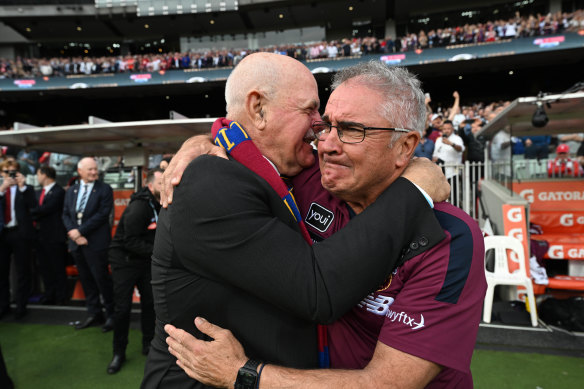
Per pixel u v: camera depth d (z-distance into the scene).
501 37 15.88
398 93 0.87
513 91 19.84
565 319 3.36
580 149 5.42
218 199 0.81
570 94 3.48
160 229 0.97
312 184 1.13
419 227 0.85
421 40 17.00
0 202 3.98
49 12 19.94
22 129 3.97
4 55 22.58
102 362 3.04
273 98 0.95
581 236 4.38
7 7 19.83
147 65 19.34
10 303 4.48
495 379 2.60
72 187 3.86
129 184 5.13
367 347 0.97
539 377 2.61
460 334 0.82
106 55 23.91
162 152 5.05
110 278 3.81
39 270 4.76
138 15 19.89
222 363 0.86
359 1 18.94
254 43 22.42
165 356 1.00
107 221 3.85
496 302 3.91
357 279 0.77
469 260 0.84
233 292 0.87
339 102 0.88
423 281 0.83
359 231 0.80
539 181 4.96
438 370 0.82
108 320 3.72
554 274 4.34
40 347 3.34
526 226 3.97
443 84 20.08
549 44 15.21
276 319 0.88
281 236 0.81
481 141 5.76
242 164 0.91
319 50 18.19
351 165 0.89
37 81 19.27
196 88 19.81
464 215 0.91
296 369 0.84
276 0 19.02
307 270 0.78
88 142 4.32
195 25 21.80
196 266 0.87
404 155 0.93
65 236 4.58
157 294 0.97
